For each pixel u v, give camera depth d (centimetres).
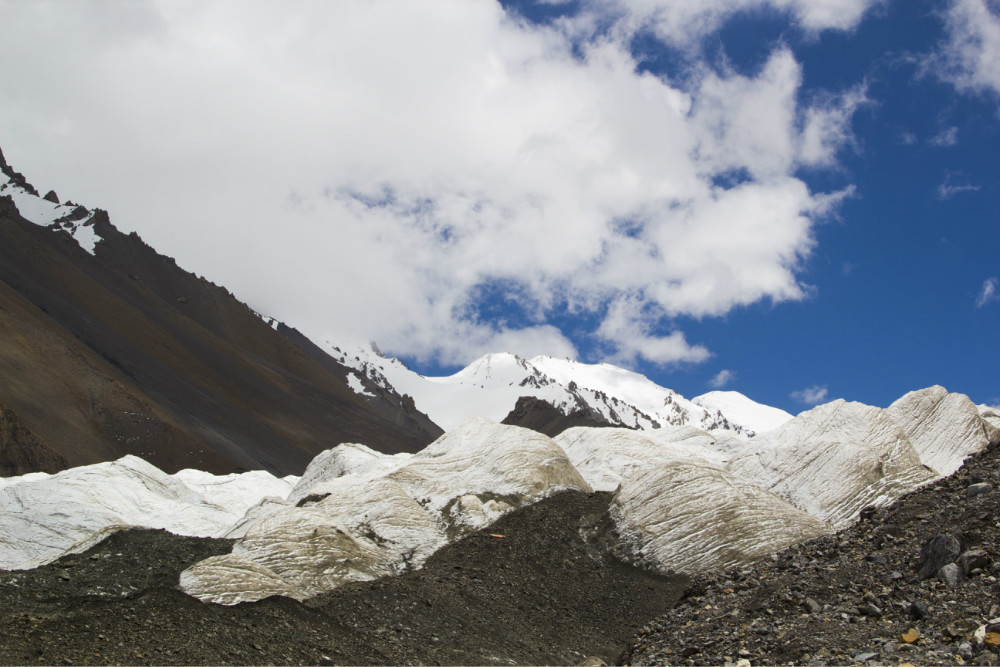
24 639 1648
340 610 2497
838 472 4006
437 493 4109
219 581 2538
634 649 1977
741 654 1638
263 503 4191
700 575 3225
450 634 2459
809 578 1927
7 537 3969
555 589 3156
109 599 1983
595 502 4084
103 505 4425
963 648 1345
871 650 1464
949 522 1867
